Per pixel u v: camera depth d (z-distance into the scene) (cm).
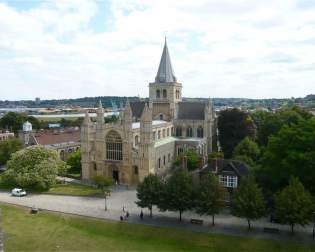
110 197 10319
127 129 11725
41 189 11100
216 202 7625
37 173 10881
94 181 10975
